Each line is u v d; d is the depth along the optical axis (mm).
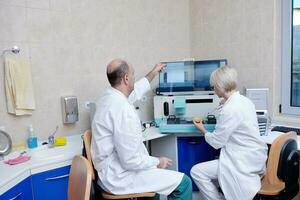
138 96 2342
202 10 3170
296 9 2518
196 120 2355
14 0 2145
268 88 2686
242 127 1898
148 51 2988
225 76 1971
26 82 2201
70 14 2432
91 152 1785
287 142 1749
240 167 1858
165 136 2584
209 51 3154
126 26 2795
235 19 2873
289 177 1778
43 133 2355
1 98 2133
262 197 1833
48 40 2328
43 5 2283
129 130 1657
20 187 1662
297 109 2590
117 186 1713
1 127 2133
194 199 2578
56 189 1898
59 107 2432
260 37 2703
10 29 2139
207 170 2074
